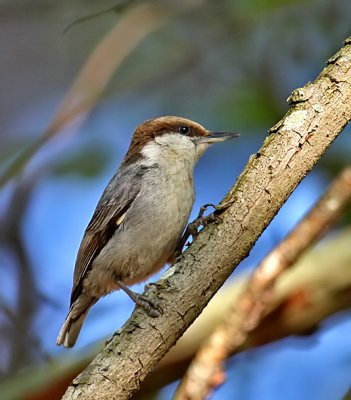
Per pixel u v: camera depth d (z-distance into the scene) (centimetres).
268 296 751
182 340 931
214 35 1325
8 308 1201
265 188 598
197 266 596
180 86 1336
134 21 1191
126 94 1355
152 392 949
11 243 1355
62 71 1554
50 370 945
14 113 1545
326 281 955
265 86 1259
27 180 1314
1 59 1569
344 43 635
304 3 1238
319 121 604
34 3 1385
